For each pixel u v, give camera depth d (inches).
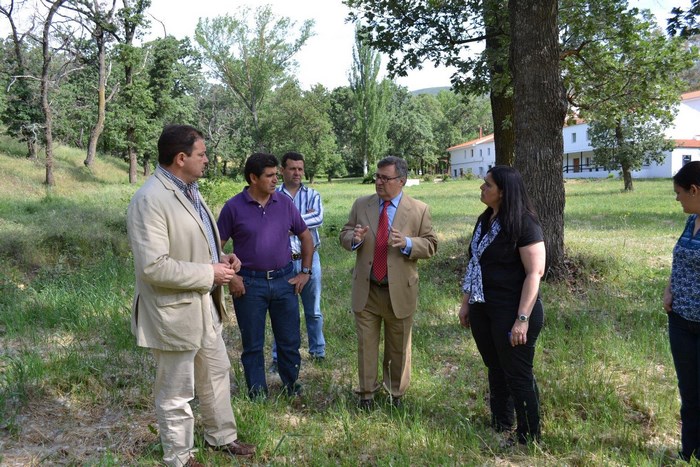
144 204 115.5
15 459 130.1
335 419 157.9
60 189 909.2
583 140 2235.5
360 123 2620.6
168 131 121.7
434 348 221.9
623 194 1080.2
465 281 148.1
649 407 167.0
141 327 119.0
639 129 1077.8
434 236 166.7
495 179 137.1
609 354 208.8
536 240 135.3
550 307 269.7
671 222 612.1
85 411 157.9
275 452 136.9
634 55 476.4
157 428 148.4
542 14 309.0
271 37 1824.6
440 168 3681.1
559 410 166.6
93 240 390.6
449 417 161.8
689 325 133.5
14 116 1117.7
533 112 314.8
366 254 165.0
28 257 346.9
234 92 1946.4
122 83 1389.0
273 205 166.9
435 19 491.2
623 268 339.9
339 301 288.5
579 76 506.3
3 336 221.8
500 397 154.3
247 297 163.6
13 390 161.8
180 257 120.7
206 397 133.9
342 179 2856.8
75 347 201.6
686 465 131.0
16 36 927.0
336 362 208.2
